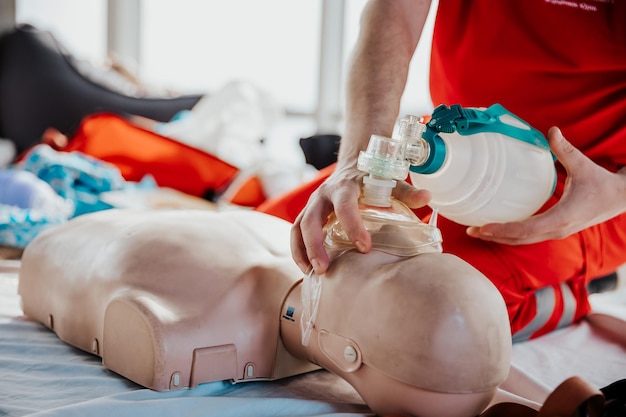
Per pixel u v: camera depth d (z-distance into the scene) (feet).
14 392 2.66
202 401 2.50
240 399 2.56
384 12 3.57
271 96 9.14
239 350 2.77
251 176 7.40
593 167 3.09
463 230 3.52
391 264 2.43
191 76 11.11
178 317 2.69
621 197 3.17
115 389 2.71
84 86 9.70
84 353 3.18
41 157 6.67
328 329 2.52
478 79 3.84
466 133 2.81
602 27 3.55
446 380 2.24
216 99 8.88
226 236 3.06
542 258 3.57
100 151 8.13
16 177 6.02
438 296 2.27
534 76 3.69
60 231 3.56
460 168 2.83
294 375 3.02
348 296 2.45
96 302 3.01
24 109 9.62
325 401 2.72
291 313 2.79
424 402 2.29
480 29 3.77
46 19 11.37
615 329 4.05
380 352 2.32
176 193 7.50
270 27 10.65
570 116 3.69
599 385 3.25
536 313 3.71
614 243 3.96
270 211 4.30
